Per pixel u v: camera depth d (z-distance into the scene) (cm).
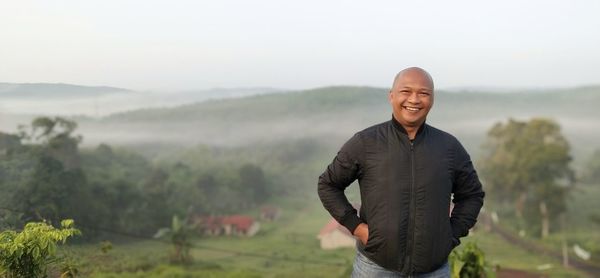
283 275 3600
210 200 6500
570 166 6247
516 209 5681
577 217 5378
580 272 3856
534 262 4100
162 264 3122
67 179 2812
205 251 4497
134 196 5338
